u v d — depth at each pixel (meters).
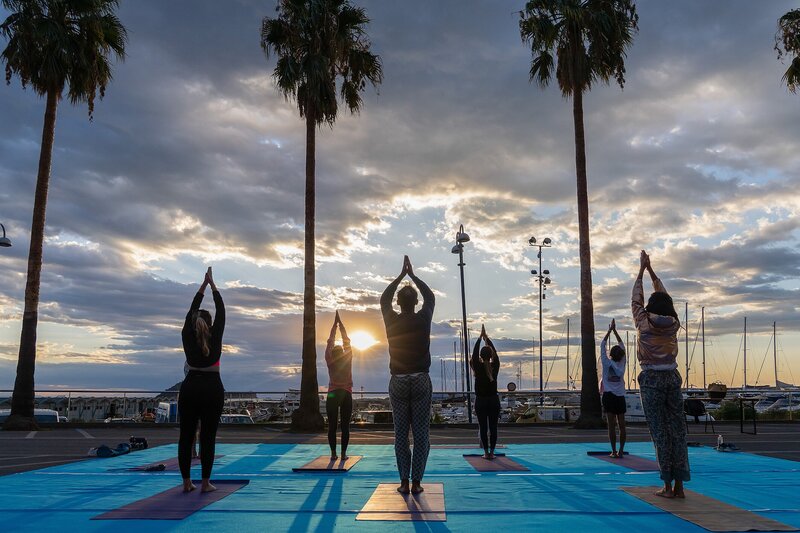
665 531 4.76
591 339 22.03
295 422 20.42
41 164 21.98
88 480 7.61
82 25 22.28
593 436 17.09
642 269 6.71
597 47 23.02
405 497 6.24
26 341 21.02
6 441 15.52
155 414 26.62
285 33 22.36
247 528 4.89
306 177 21.95
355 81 23.53
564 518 5.25
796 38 23.56
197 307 6.79
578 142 23.33
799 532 4.71
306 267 21.39
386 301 6.69
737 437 16.61
